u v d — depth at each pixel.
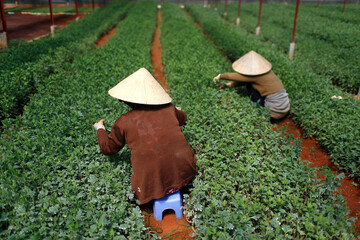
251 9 28.25
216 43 13.86
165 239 3.66
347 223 3.19
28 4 35.00
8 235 3.01
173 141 3.70
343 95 6.68
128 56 9.58
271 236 3.12
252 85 6.59
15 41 12.02
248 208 3.27
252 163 4.10
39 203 3.40
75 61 8.92
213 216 3.41
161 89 3.79
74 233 3.01
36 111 5.38
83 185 3.83
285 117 6.84
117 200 3.58
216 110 5.44
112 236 3.15
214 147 4.53
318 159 5.42
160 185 3.70
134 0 38.81
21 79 7.15
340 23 18.16
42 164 3.95
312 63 10.17
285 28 18.62
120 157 4.27
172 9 27.17
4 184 3.43
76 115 5.15
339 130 5.26
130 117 3.68
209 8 31.44
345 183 4.75
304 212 3.49
